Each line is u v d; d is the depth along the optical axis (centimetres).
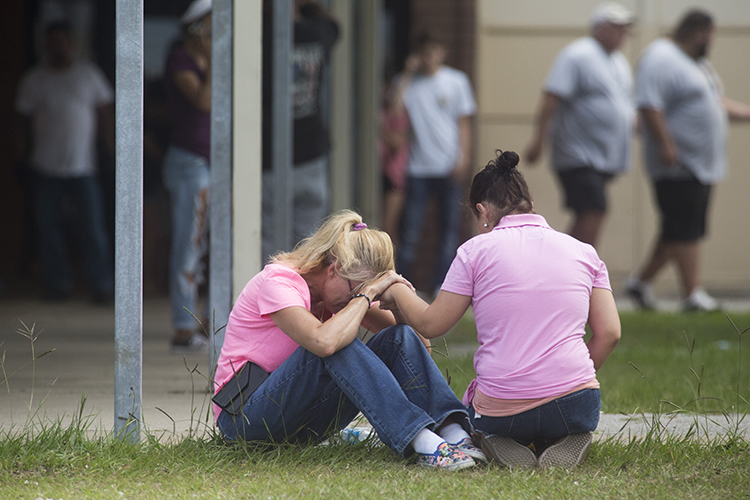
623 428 1315
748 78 3888
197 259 2116
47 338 2331
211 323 1393
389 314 1241
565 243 1103
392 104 3378
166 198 3378
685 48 3098
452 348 2178
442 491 977
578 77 3019
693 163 3059
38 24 3856
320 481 1024
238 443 1134
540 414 1069
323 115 2309
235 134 1445
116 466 1062
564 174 3077
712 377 1753
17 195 3862
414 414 1084
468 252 1106
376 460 1112
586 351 1084
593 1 3834
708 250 3953
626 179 3912
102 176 3722
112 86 3906
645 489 1005
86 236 3119
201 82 2055
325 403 1153
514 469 1079
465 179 3497
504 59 3856
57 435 1134
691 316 2880
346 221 1166
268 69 2088
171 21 3491
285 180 1834
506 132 3878
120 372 1159
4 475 1016
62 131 3109
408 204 3388
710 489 1008
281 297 1111
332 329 1084
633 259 3934
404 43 3703
